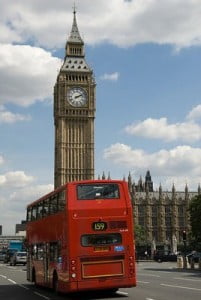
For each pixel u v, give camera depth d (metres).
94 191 26.30
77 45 198.38
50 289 32.78
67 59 198.00
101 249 25.78
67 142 193.25
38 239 33.97
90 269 25.58
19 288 35.41
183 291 28.78
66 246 25.77
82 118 194.88
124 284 25.84
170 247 181.62
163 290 29.75
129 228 26.33
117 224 26.17
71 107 194.25
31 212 37.28
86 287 25.41
